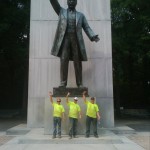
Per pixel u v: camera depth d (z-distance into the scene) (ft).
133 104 123.03
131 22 88.53
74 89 42.75
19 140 36.55
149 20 79.71
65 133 40.83
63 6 56.59
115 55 93.20
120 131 49.06
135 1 81.25
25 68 100.53
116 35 90.38
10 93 118.62
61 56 43.52
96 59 55.57
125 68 104.94
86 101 40.57
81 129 41.01
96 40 44.19
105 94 54.60
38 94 54.49
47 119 41.91
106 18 56.75
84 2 57.26
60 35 43.04
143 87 123.13
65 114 41.14
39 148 32.48
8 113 105.91
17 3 92.32
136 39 87.51
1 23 81.35
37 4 57.11
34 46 55.88
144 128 61.93
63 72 43.32
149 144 37.70
